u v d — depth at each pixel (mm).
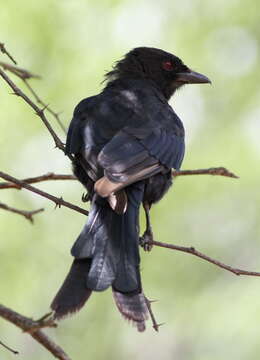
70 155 9125
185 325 16109
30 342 15703
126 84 10422
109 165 8438
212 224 16328
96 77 16062
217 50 17719
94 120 9258
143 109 9555
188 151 16578
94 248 7836
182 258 16094
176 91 11445
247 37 17812
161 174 9172
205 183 16031
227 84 17688
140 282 7609
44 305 14992
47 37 15945
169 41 17531
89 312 15969
